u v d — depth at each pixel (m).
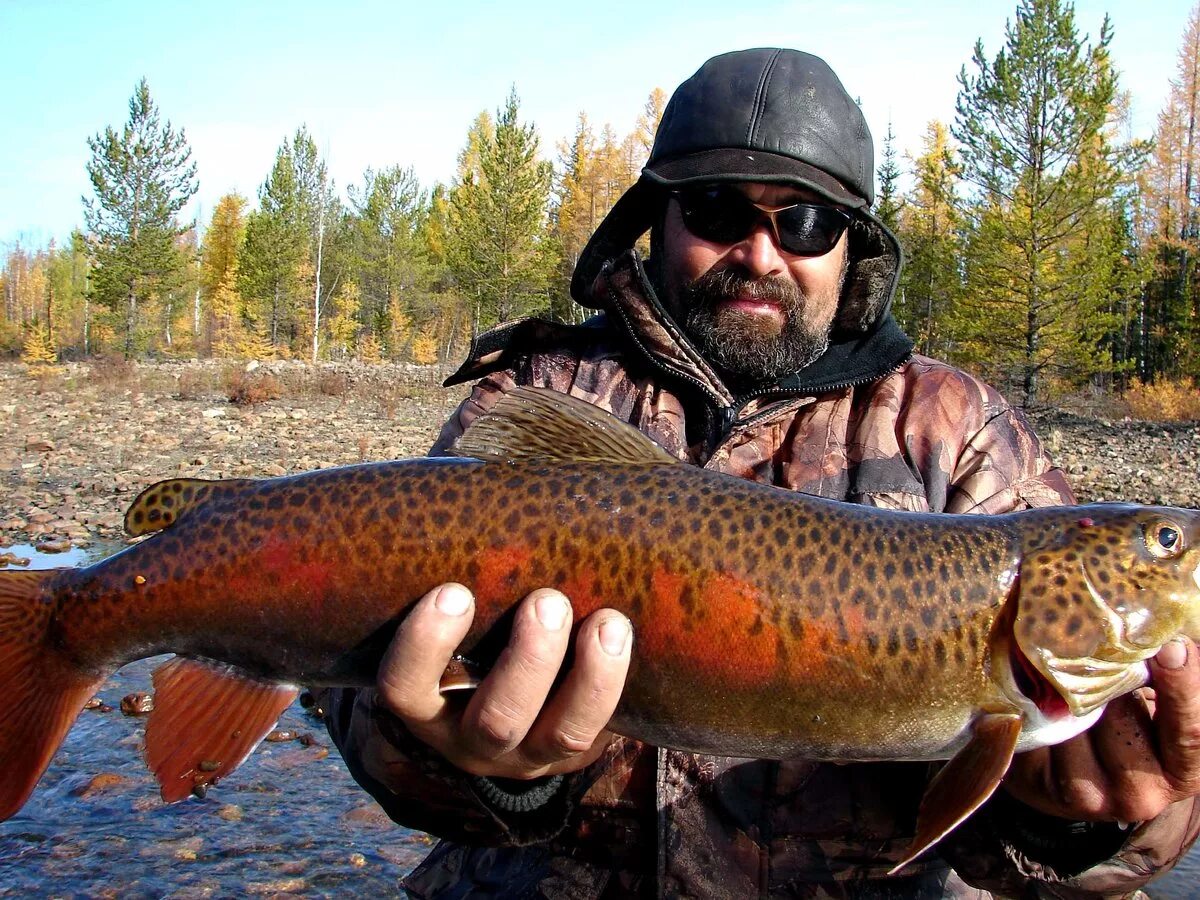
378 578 0.60
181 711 0.64
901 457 0.71
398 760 0.61
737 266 0.74
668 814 0.63
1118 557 0.60
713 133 0.75
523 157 12.23
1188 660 0.53
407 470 0.62
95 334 14.93
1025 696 0.59
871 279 0.77
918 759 0.61
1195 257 11.83
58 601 0.65
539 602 0.53
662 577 0.59
